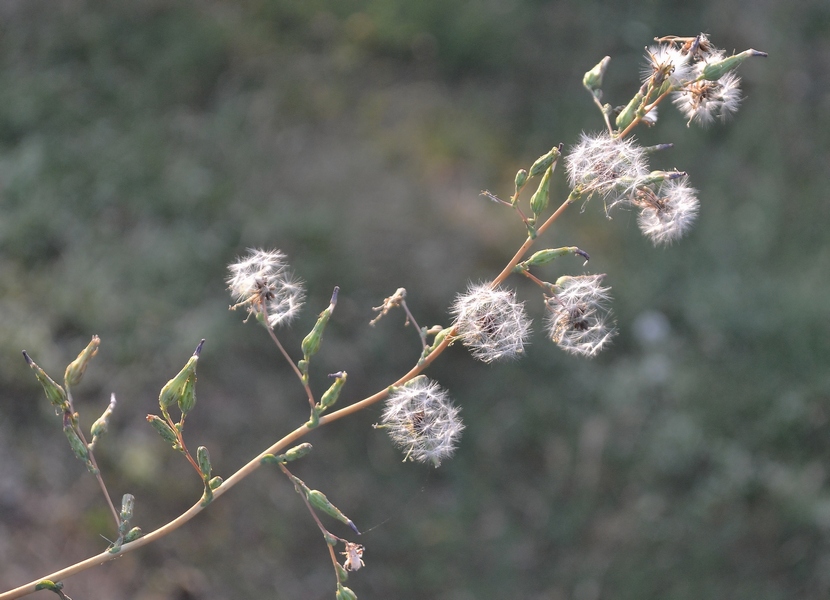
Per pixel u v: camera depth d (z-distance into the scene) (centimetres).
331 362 461
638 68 664
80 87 525
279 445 145
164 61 552
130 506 142
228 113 543
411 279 498
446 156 571
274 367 457
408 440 150
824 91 709
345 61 603
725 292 550
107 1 567
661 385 498
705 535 443
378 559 414
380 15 633
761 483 461
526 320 151
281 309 157
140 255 464
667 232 158
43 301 430
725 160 636
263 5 611
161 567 377
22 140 490
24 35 541
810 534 441
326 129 559
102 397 411
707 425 484
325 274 484
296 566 404
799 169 652
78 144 496
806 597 423
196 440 415
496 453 462
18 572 347
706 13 711
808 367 517
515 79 641
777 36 724
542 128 617
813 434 487
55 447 391
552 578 427
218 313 458
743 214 604
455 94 617
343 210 515
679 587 425
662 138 634
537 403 482
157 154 505
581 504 452
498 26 650
